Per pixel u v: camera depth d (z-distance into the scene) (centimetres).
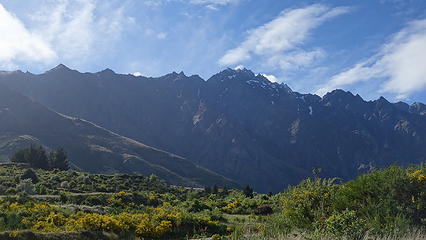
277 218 1134
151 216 2184
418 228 939
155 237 1941
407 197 1025
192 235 2014
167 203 3322
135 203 3578
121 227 1894
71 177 5834
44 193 4119
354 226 902
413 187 1023
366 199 1056
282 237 944
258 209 2847
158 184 6144
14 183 4653
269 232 1048
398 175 1052
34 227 1812
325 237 884
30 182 4331
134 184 5803
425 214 979
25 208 2241
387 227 912
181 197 5344
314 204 1151
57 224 1936
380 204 1002
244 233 1086
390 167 1105
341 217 929
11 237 1530
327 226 935
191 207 3091
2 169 6488
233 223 2325
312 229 1024
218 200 4197
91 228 1822
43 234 1627
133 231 1934
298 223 1084
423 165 1097
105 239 1766
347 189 1110
